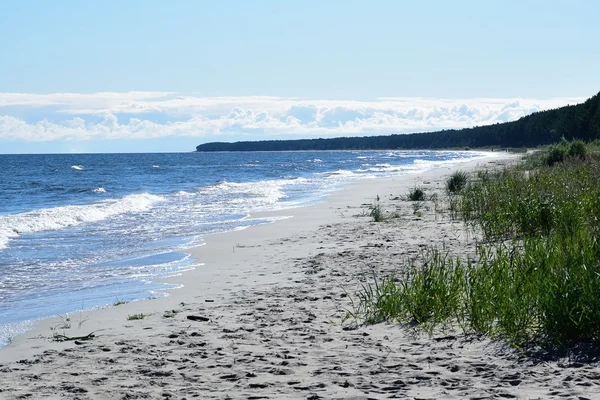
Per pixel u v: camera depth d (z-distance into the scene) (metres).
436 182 39.12
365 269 11.13
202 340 6.93
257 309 8.43
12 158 174.00
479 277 7.98
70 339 7.21
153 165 102.75
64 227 19.73
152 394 5.16
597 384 5.12
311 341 6.76
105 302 9.54
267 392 5.15
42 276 11.81
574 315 6.32
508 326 6.60
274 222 20.25
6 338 7.46
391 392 5.08
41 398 5.12
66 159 157.88
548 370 5.55
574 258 7.68
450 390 5.09
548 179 19.48
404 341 6.69
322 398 4.96
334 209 24.17
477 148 199.12
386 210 22.56
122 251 14.80
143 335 7.25
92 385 5.44
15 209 29.05
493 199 17.86
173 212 24.59
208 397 5.06
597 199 13.81
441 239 14.41
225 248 14.81
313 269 11.37
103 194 38.72
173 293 9.98
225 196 32.84
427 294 7.79
